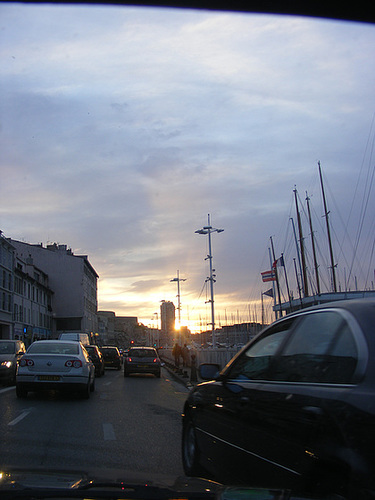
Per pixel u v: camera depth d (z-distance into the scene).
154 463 6.42
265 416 3.52
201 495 3.00
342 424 2.67
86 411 11.07
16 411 10.72
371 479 2.36
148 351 26.42
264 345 4.36
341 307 3.45
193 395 5.46
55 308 80.81
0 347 18.39
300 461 2.98
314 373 3.31
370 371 2.77
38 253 82.25
